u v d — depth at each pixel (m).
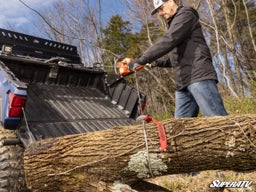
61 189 2.51
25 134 3.07
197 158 2.28
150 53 3.13
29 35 4.70
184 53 3.35
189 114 3.68
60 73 4.36
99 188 2.36
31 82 4.08
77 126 3.76
